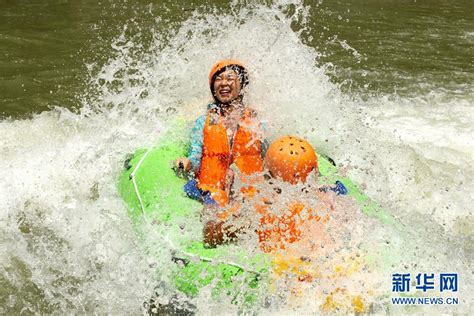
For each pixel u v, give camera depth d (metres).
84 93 14.44
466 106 14.26
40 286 8.46
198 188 8.73
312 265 7.41
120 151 11.03
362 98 14.71
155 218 8.51
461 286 7.58
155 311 7.78
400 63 17.12
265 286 7.33
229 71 8.95
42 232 9.57
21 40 18.19
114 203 9.47
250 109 9.11
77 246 9.10
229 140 8.77
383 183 10.28
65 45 17.77
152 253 8.12
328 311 7.16
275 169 7.91
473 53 17.98
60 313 7.99
